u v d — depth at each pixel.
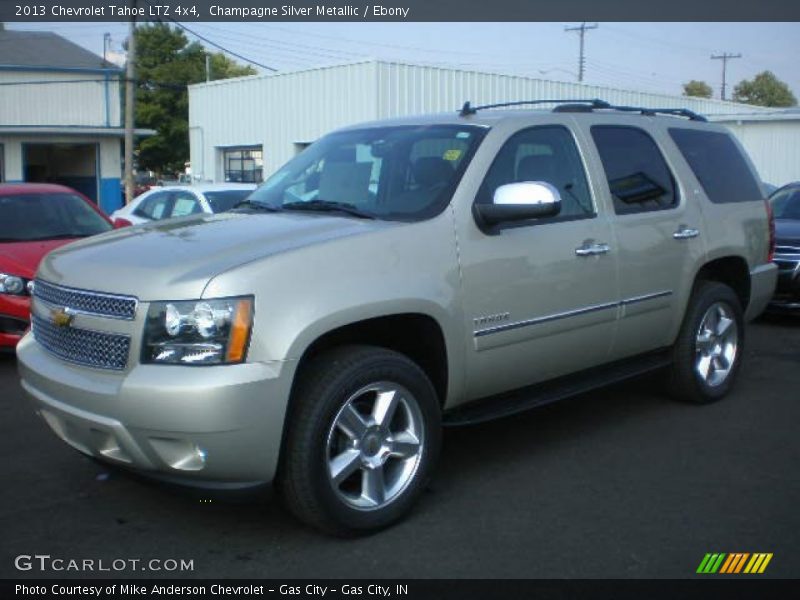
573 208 5.03
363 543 3.93
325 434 3.73
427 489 4.58
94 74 29.28
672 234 5.62
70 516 4.24
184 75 46.78
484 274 4.37
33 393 4.02
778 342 8.57
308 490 3.72
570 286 4.84
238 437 3.48
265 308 3.56
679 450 5.23
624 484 4.67
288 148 23.70
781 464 5.00
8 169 27.61
